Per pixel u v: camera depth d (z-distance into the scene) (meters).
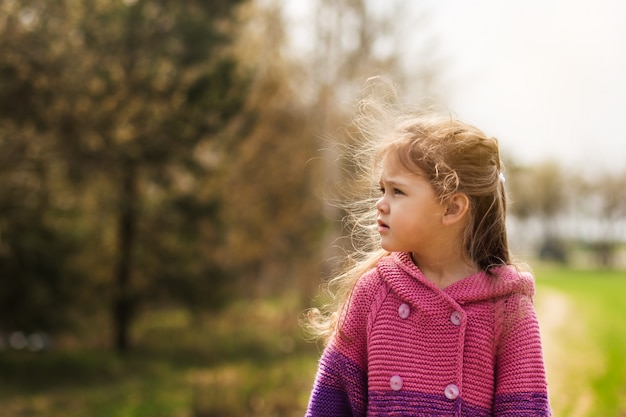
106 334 14.47
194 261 13.84
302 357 12.08
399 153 1.82
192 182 13.62
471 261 1.87
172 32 10.26
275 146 14.99
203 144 12.22
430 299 1.80
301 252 15.27
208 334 14.51
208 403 7.85
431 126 1.84
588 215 60.19
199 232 13.46
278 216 15.11
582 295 25.03
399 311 1.83
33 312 11.27
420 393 1.76
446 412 1.74
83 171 10.30
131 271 13.77
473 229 1.85
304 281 15.55
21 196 10.63
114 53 9.71
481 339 1.78
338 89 15.24
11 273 10.95
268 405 7.85
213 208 13.24
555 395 8.30
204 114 10.80
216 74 10.71
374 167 1.96
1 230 10.73
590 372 9.95
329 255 15.22
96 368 11.78
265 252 15.26
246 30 14.92
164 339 14.48
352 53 15.44
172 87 10.41
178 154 11.05
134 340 14.44
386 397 1.78
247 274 15.84
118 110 10.05
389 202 1.83
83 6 9.34
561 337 13.92
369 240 2.12
